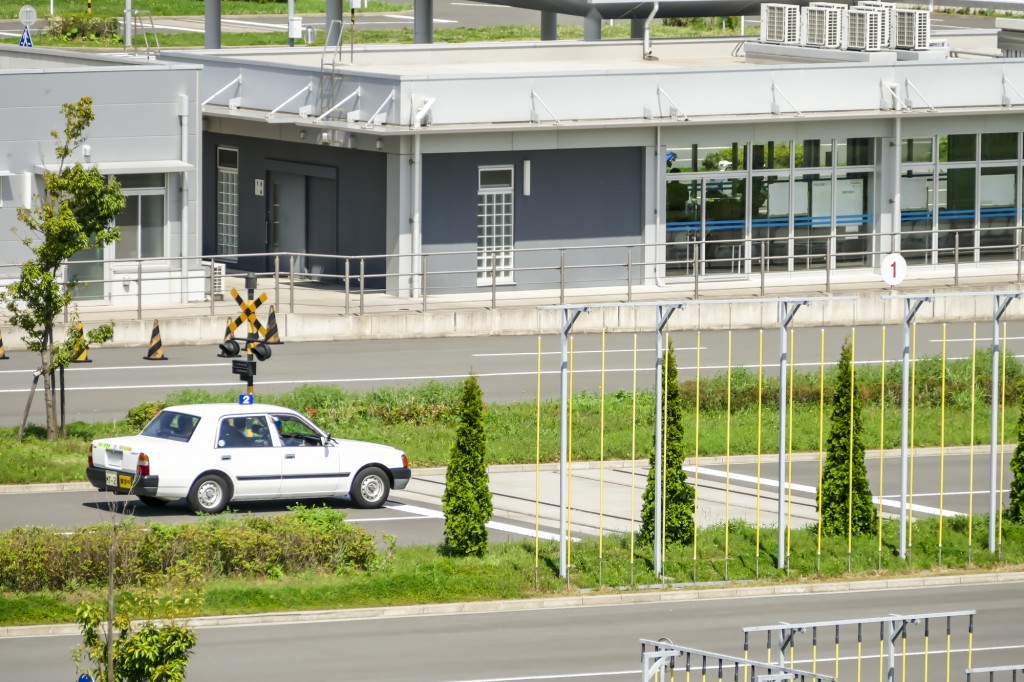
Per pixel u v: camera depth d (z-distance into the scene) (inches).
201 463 2529.5
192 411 2581.2
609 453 2999.5
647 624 2178.9
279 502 2669.8
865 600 2321.6
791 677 1697.8
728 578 2359.7
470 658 2005.4
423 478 2869.1
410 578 2242.9
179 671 1550.2
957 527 2618.1
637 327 4040.4
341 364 3582.7
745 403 3329.2
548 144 4180.6
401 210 4055.1
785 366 2399.1
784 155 4429.1
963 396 3405.5
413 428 3078.2
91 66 4298.7
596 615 2218.3
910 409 3280.0
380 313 3870.6
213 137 4606.3
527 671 1958.7
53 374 2923.2
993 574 2443.4
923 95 4478.3
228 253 4618.6
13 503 2623.0
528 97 4128.9
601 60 4965.6
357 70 4185.5
